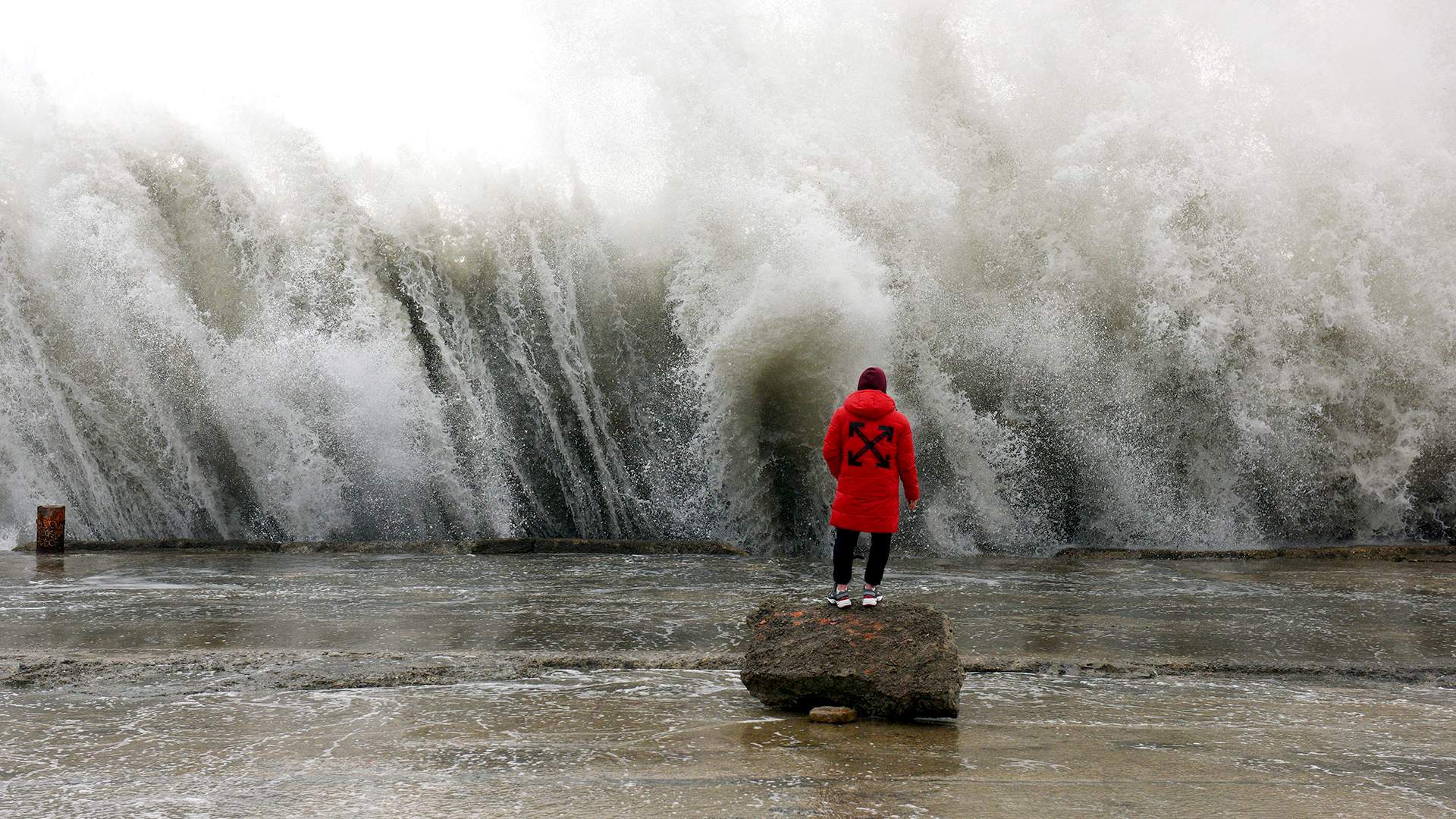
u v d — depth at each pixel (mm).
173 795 3703
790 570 10336
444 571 10219
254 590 8883
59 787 3791
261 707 5047
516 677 5742
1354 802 3645
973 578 9633
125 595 8578
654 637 6820
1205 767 4059
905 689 4801
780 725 4727
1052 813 3494
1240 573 10031
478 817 3453
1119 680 5746
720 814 3475
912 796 3668
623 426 14047
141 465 13734
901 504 12617
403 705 5094
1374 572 10156
